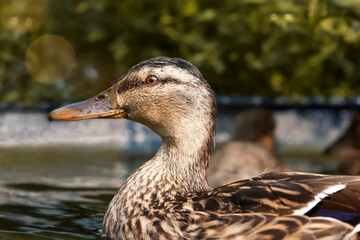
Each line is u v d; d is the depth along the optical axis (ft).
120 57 47.03
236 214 17.39
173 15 48.08
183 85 21.12
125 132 41.96
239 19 45.32
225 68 46.73
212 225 17.48
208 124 21.35
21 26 49.47
